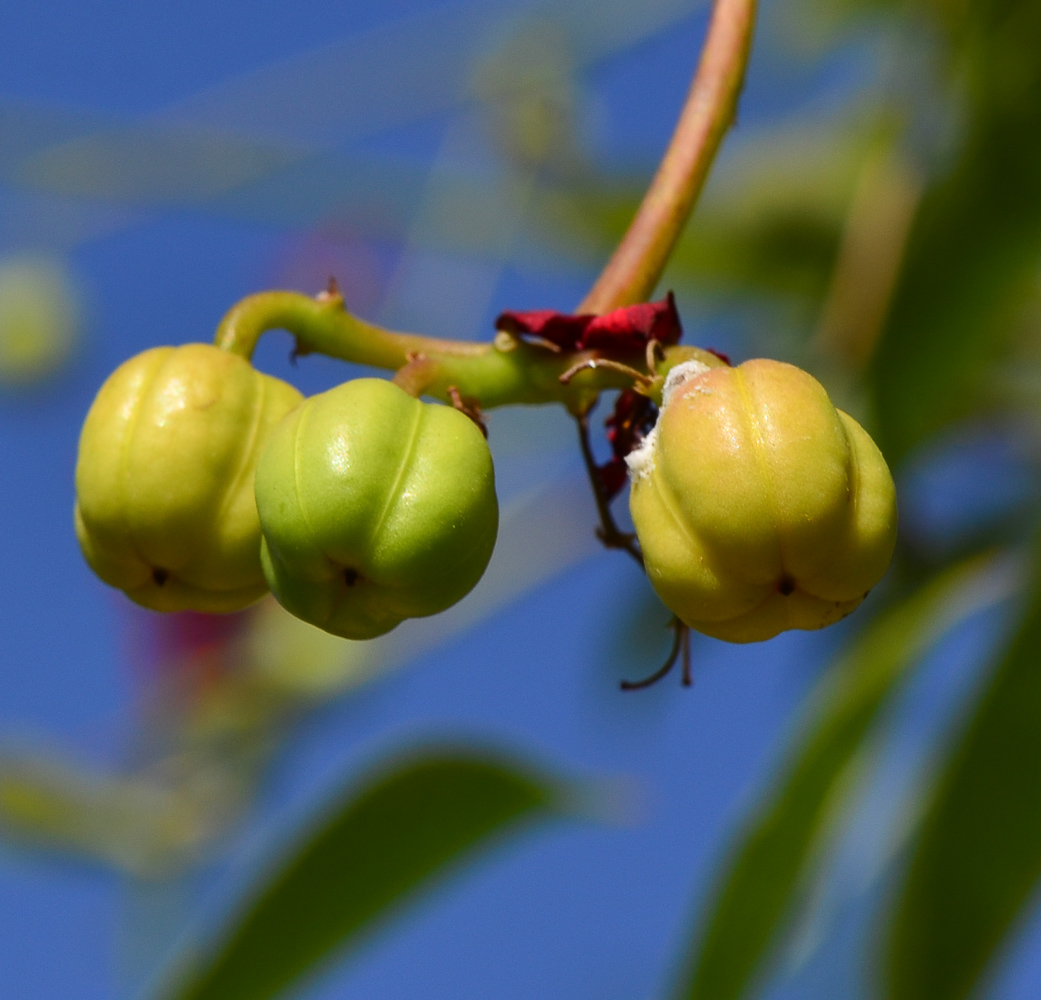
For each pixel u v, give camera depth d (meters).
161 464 0.28
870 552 0.28
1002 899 0.30
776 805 0.30
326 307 0.29
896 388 0.32
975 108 0.32
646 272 0.28
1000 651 0.30
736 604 0.28
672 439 0.28
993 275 0.31
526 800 0.30
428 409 0.28
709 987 0.30
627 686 0.29
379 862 0.30
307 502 0.28
